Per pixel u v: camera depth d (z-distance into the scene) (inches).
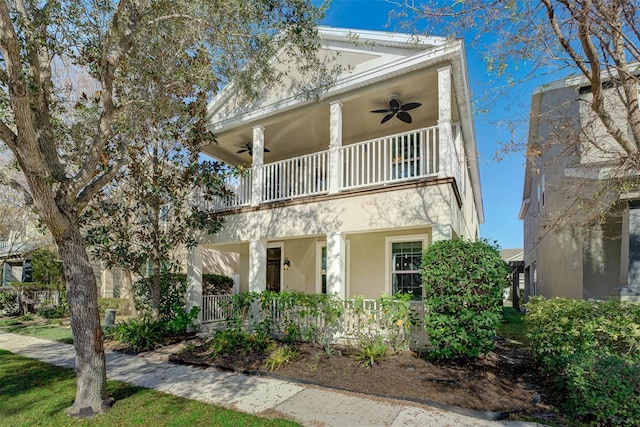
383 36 310.2
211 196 391.5
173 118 359.9
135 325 351.6
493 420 168.6
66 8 227.8
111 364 280.7
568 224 300.7
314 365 249.9
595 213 284.5
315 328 303.7
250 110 389.7
